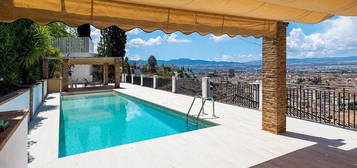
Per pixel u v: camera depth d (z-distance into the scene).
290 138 4.77
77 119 8.55
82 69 24.42
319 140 4.61
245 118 6.84
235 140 4.71
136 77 21.52
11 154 1.80
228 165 3.52
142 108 10.80
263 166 3.45
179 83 14.19
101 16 2.96
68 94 14.54
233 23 4.09
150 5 3.24
